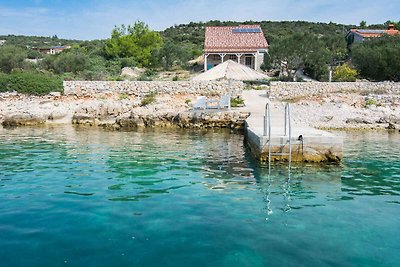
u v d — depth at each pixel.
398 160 12.84
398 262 5.54
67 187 9.10
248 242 6.08
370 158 13.17
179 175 10.48
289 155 11.91
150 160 12.60
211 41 50.50
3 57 43.22
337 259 5.58
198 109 23.52
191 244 5.98
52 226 6.63
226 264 5.37
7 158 12.74
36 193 8.58
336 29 94.94
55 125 23.34
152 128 22.30
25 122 23.39
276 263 5.42
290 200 8.31
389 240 6.25
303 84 28.31
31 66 44.09
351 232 6.55
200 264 5.36
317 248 5.91
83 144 16.05
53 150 14.46
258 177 10.36
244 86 34.66
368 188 9.36
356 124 22.03
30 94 29.56
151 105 24.80
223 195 8.60
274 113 22.11
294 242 6.11
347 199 8.45
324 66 37.59
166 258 5.53
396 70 34.16
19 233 6.32
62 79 33.41
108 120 23.72
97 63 48.09
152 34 56.84
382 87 28.36
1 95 28.59
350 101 26.31
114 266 5.29
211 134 19.81
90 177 10.12
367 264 5.45
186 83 28.25
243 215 7.30
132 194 8.56
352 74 35.38
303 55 36.66
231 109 23.56
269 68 42.91
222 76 17.66
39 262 5.37
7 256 5.53
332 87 28.48
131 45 53.72
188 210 7.52
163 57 52.34
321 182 9.91
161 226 6.67
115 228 6.56
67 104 26.77
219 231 6.50
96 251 5.71
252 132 13.78
